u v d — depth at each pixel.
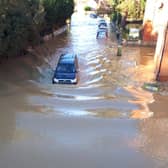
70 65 21.55
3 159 9.73
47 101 15.70
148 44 35.22
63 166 9.41
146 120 13.31
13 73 20.81
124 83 20.23
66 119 13.12
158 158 9.95
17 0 22.22
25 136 11.41
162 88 18.84
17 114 13.62
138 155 10.15
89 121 12.98
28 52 26.31
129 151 10.40
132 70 24.14
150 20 34.31
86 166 9.45
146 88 18.77
